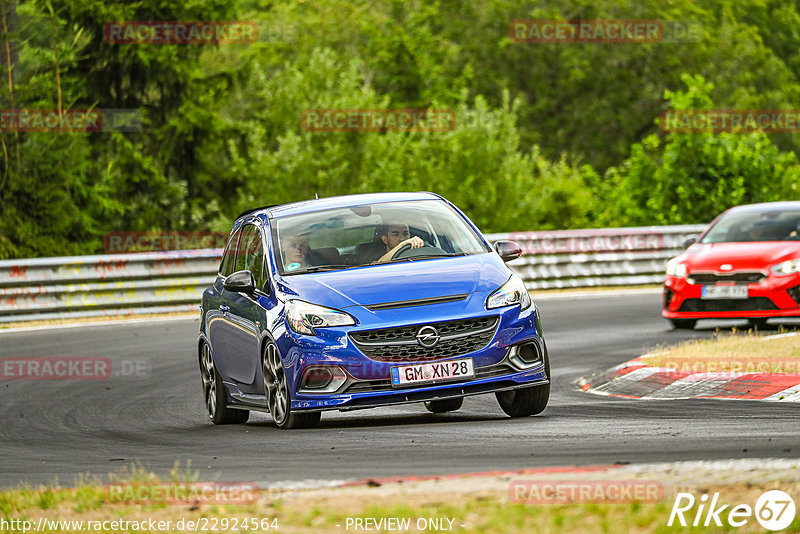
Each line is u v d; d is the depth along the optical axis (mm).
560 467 23594
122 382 50500
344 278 33812
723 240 60812
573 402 38625
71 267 76750
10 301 74438
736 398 36031
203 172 134250
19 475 29219
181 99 133250
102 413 42469
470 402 41219
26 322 74750
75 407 44219
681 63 197625
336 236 36062
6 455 33281
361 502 21125
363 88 133375
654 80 196625
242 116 156625
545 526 18656
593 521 18828
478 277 33562
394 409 40812
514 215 130500
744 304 56812
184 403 44406
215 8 131875
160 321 73938
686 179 118812
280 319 33438
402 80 162250
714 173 118250
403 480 23016
